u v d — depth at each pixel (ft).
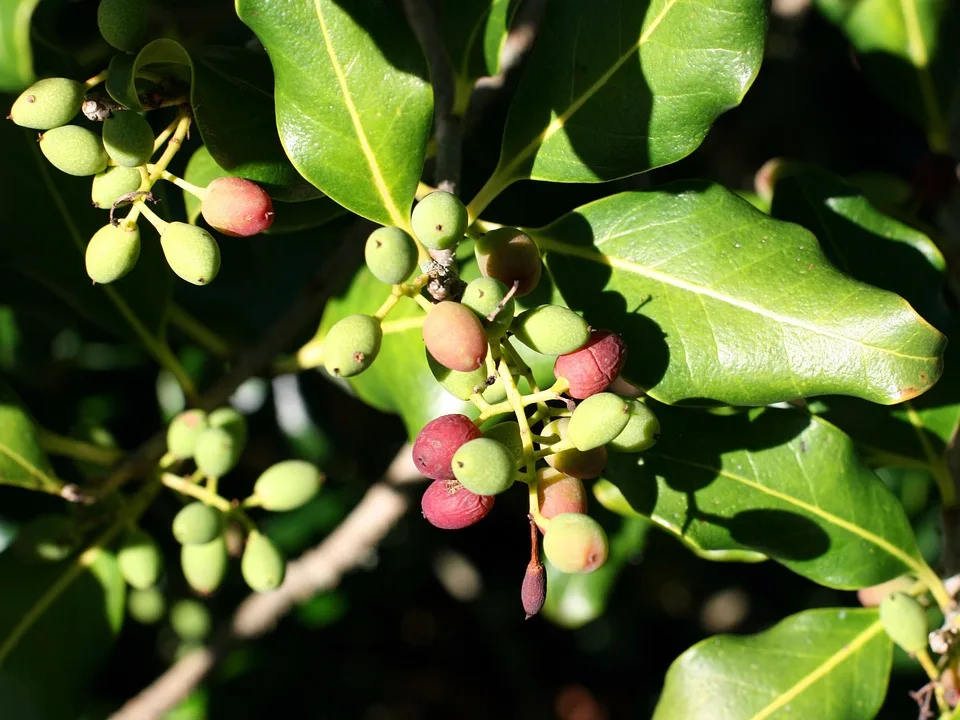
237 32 1.38
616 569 1.47
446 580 2.05
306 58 0.86
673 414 1.03
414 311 1.07
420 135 0.87
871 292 0.87
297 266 1.52
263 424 1.82
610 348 0.78
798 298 0.88
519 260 0.83
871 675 1.07
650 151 0.91
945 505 1.13
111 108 0.80
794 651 1.08
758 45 0.87
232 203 0.79
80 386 1.70
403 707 2.19
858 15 1.40
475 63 1.07
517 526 2.02
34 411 1.63
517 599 2.12
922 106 1.40
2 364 1.62
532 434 0.78
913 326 0.85
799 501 1.03
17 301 1.25
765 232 0.91
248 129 0.93
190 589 1.58
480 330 0.74
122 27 0.84
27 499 1.42
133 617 1.45
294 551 1.78
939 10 1.38
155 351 1.18
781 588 2.03
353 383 1.13
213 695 1.92
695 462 1.03
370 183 0.88
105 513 1.11
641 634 2.22
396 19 0.86
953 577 1.08
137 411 1.71
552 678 2.24
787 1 1.71
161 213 1.03
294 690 2.01
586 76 0.92
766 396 0.88
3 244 1.15
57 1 1.20
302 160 0.87
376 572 2.04
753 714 1.06
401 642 2.18
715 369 0.89
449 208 0.77
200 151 1.04
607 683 2.24
